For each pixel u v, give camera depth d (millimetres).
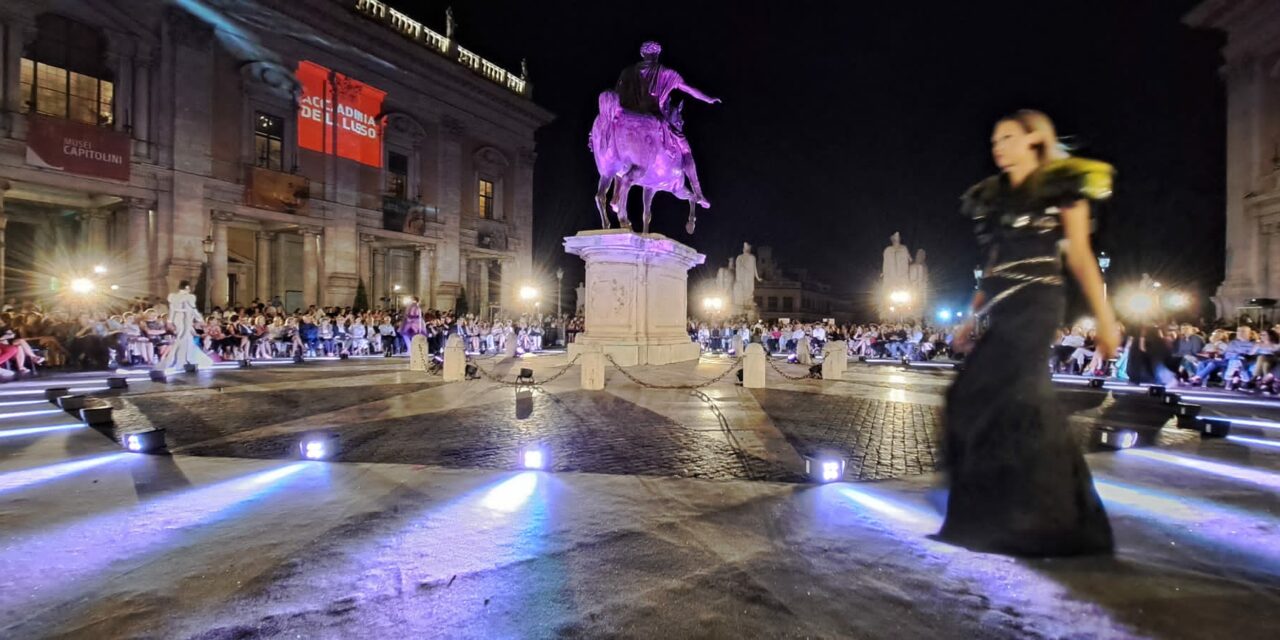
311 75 31453
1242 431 7648
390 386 11641
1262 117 28094
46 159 23469
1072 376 17109
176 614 2730
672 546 3523
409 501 4379
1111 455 6113
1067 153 3197
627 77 14398
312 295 31562
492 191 41938
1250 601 2770
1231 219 29469
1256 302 25422
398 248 37875
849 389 12164
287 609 2779
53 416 8180
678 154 14539
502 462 5598
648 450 6117
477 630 2600
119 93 25688
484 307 42656
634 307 14125
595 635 2547
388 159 35281
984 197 3289
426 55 36062
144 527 3838
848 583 3012
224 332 19922
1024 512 3217
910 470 5480
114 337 16828
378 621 2676
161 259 26344
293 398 9914
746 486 4828
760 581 3047
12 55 23078
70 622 2656
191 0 27078
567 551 3451
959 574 3055
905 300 38094
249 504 4309
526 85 44094
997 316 3236
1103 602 2752
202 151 27484
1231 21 29250
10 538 3648
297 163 30859
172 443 6434
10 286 29172
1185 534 3697
